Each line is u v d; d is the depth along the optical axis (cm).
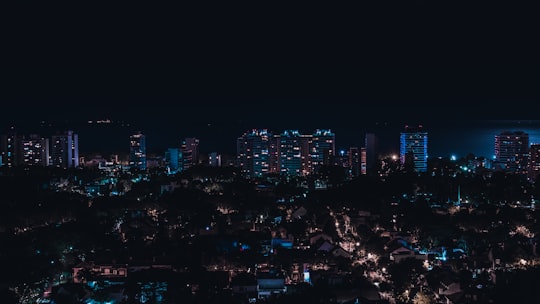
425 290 17662
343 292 17312
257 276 18688
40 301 17338
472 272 19275
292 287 17850
